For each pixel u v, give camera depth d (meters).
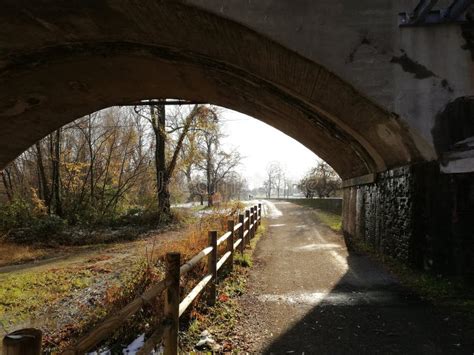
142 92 11.31
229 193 48.91
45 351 4.70
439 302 5.77
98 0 5.99
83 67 8.90
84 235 16.86
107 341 4.57
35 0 6.06
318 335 4.72
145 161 26.73
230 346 4.36
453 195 6.60
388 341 4.48
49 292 7.68
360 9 6.45
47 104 10.45
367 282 7.27
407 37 6.45
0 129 10.70
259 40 6.46
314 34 6.38
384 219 9.80
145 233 18.34
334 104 7.84
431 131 6.48
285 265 9.02
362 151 10.20
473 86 6.42
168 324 3.52
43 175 22.11
